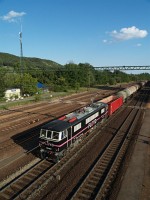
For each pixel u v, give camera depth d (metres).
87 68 121.94
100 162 21.94
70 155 23.47
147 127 35.16
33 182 17.56
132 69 96.38
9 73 84.50
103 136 30.34
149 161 22.27
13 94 69.06
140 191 16.78
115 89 115.50
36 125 35.81
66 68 110.12
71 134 23.56
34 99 68.25
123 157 23.25
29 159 22.52
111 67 97.62
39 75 110.19
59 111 49.00
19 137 29.55
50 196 16.11
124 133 31.81
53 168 20.48
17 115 43.72
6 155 23.58
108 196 16.23
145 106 57.06
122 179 18.50
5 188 16.69
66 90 97.31
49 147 21.52
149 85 146.00
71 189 17.09
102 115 35.88
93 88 121.56
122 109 52.12
